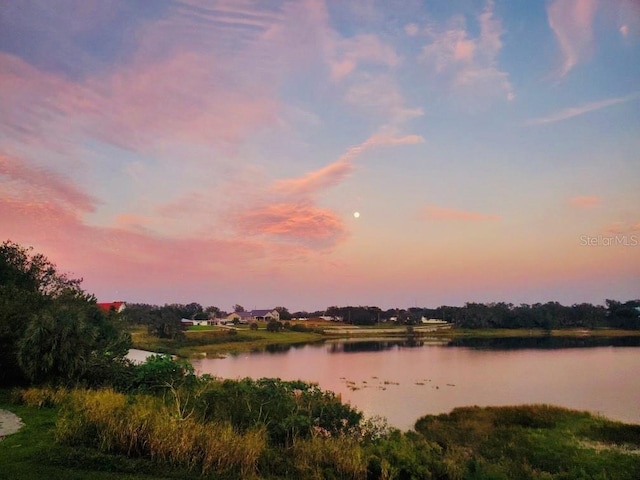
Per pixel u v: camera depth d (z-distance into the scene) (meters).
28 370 15.34
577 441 20.20
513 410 26.23
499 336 116.31
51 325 15.98
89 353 16.83
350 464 9.28
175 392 12.36
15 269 27.88
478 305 146.25
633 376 43.62
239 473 8.38
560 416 24.81
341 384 40.09
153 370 14.49
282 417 11.87
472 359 61.31
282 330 124.94
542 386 38.25
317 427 12.43
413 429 23.48
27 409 12.73
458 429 22.84
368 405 30.81
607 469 16.02
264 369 52.19
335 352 76.81
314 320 176.75
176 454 8.61
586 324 133.00
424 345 91.38
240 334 105.12
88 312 24.84
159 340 81.88
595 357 61.81
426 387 38.31
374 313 172.50
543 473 14.61
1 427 10.79
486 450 18.81
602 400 32.12
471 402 31.78
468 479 10.74
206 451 8.67
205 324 135.62
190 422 9.61
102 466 8.17
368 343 99.31
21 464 8.09
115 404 10.55
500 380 41.94
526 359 60.34
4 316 16.75
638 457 17.45
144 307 103.56
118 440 9.00
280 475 8.80
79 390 14.70
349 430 12.95
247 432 10.14
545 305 139.12
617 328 132.12
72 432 9.36
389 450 10.59
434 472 10.42
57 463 8.20
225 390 13.09
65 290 26.98
